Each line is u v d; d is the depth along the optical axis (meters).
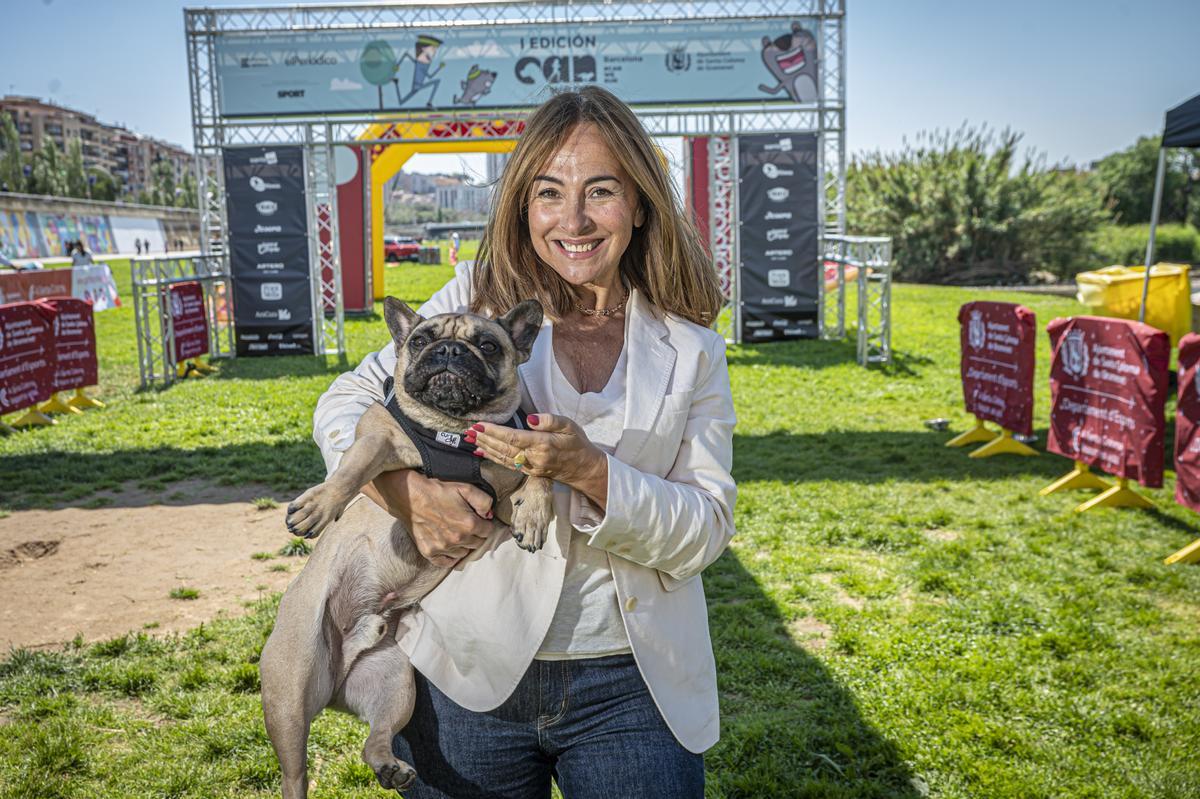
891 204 35.09
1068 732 4.48
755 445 10.31
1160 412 7.42
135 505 8.33
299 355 16.92
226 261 16.81
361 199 24.66
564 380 2.23
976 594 6.14
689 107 16.55
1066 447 8.65
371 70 16.17
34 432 10.93
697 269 2.35
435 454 2.07
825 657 5.29
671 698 2.08
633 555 2.00
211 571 6.71
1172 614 5.81
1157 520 7.56
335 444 2.25
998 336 9.73
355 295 25.00
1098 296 14.84
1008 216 33.88
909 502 8.17
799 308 17.22
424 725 2.19
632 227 2.29
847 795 4.00
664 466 2.15
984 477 8.95
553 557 2.05
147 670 5.05
